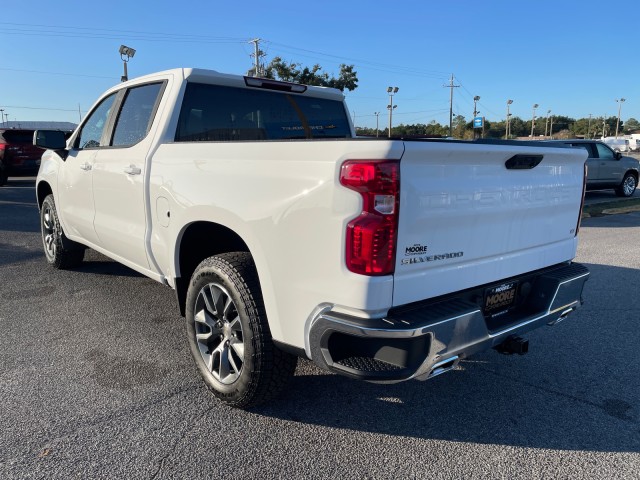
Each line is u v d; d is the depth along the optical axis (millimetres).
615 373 3676
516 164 2779
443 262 2498
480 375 3631
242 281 2811
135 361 3709
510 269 2928
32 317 4562
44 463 2543
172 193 3299
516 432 2912
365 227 2209
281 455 2656
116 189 4059
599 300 5344
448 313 2414
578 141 15672
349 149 2250
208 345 3232
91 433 2805
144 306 4875
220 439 2779
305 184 2410
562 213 3281
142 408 3074
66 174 5109
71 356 3777
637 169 16734
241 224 2748
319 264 2379
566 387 3461
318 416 3035
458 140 2730
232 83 4000
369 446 2752
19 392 3234
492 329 2742
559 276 3133
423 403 3219
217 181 2928
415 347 2289
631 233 9469
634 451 2742
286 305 2580
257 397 2904
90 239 4898
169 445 2715
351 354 2406
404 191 2246
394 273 2285
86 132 4977
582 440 2840
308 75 31719
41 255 6883
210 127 3900
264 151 2652
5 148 15578
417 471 2553
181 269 3465
